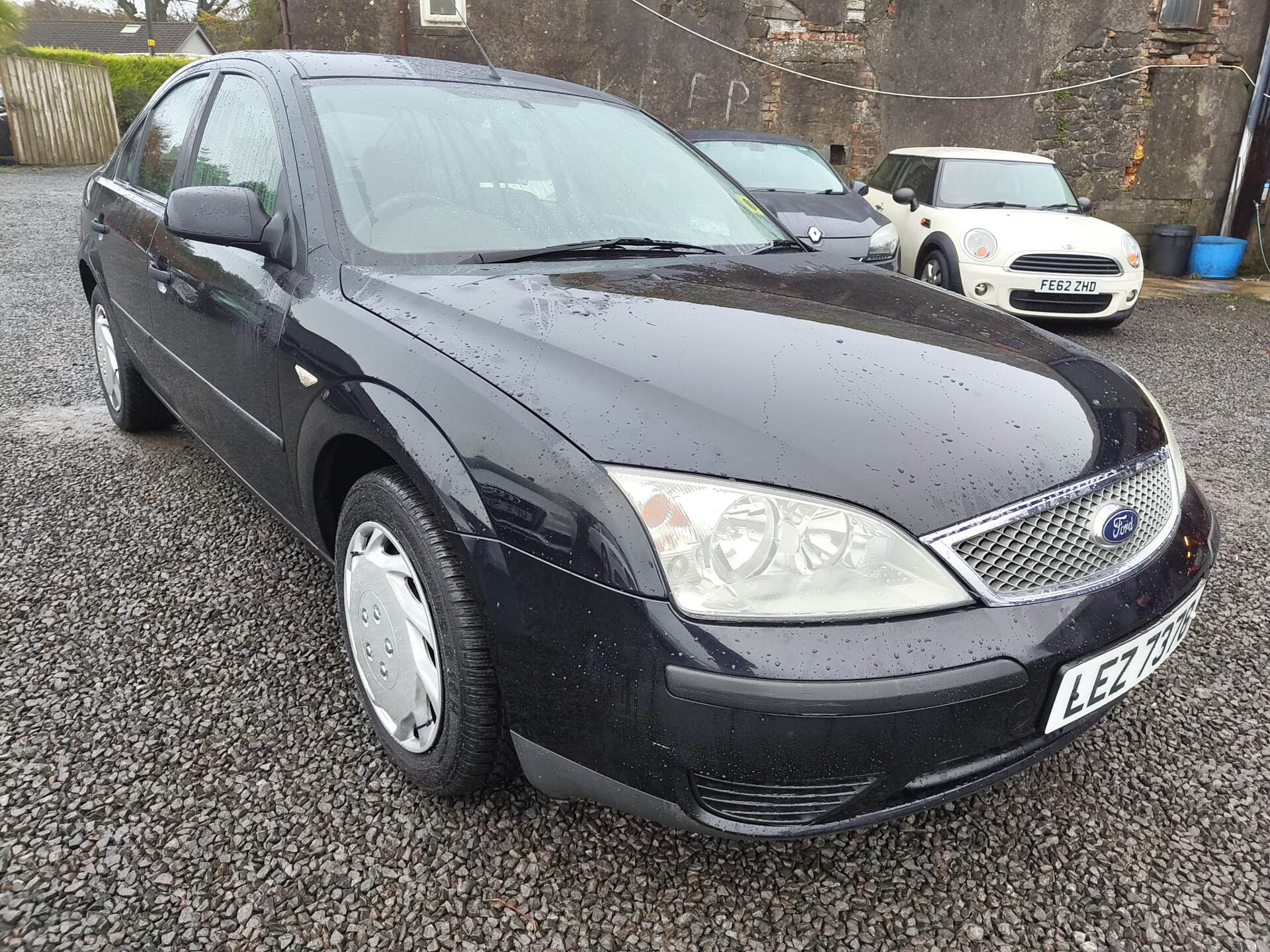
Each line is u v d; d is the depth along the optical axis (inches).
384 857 66.2
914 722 52.6
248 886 63.1
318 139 87.8
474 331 67.3
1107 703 61.2
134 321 126.6
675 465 54.2
